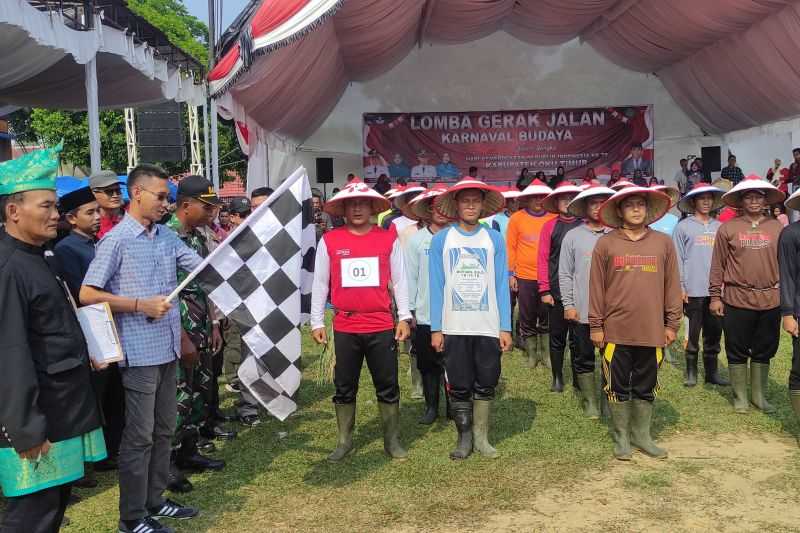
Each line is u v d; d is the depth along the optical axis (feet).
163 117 53.57
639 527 12.96
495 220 28.40
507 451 17.21
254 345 14.24
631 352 16.88
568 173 72.49
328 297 17.30
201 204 16.30
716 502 13.99
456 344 16.90
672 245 16.92
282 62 41.39
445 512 13.82
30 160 9.75
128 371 12.39
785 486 14.71
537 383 24.03
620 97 73.05
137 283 12.48
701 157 73.00
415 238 20.25
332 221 44.80
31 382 9.21
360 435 18.93
